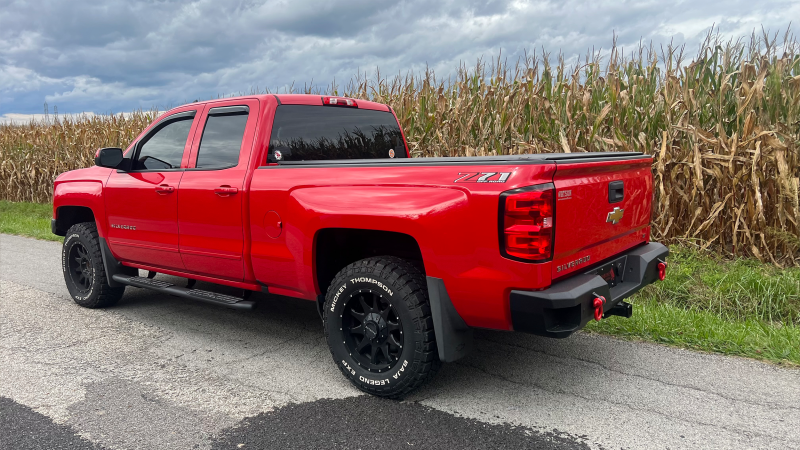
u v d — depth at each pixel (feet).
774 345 12.51
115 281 16.46
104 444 8.96
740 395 10.37
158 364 12.51
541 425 9.44
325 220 10.97
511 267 8.98
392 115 16.44
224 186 12.84
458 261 9.47
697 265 18.20
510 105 24.20
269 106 12.85
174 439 9.11
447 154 24.66
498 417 9.77
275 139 12.89
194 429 9.45
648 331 13.78
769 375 11.25
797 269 17.75
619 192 11.12
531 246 8.80
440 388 11.04
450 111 25.68
